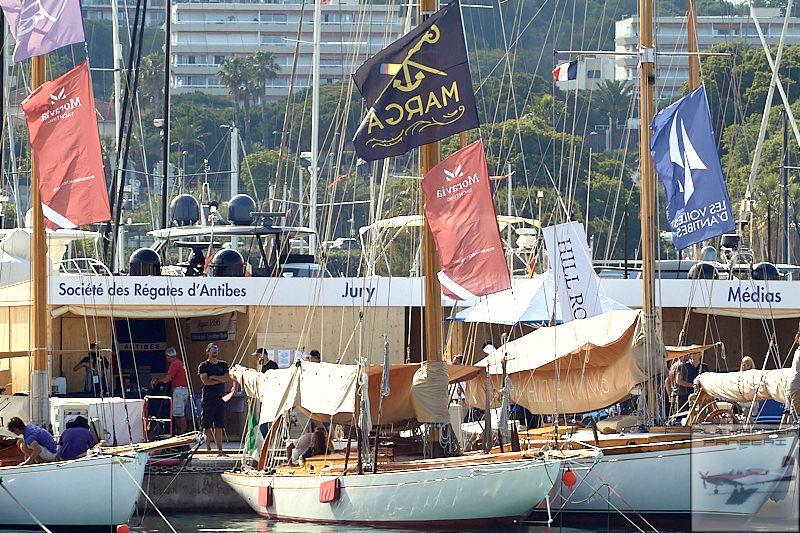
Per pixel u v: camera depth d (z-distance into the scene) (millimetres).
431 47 60562
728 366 95812
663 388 64812
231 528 64250
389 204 140500
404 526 60156
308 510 64125
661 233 171250
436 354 63656
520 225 124062
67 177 64312
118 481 61312
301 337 81875
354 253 175000
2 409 68812
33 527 61625
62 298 85875
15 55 65750
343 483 61906
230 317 90688
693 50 96062
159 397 75688
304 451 70125
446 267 61250
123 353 94125
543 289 86562
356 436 66875
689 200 66562
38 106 64688
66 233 92562
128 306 86188
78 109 64250
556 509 62938
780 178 185125
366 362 63312
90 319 90062
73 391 89062
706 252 106375
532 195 189750
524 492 57688
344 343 88438
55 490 60938
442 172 61469
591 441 62219
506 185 187375
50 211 64375
